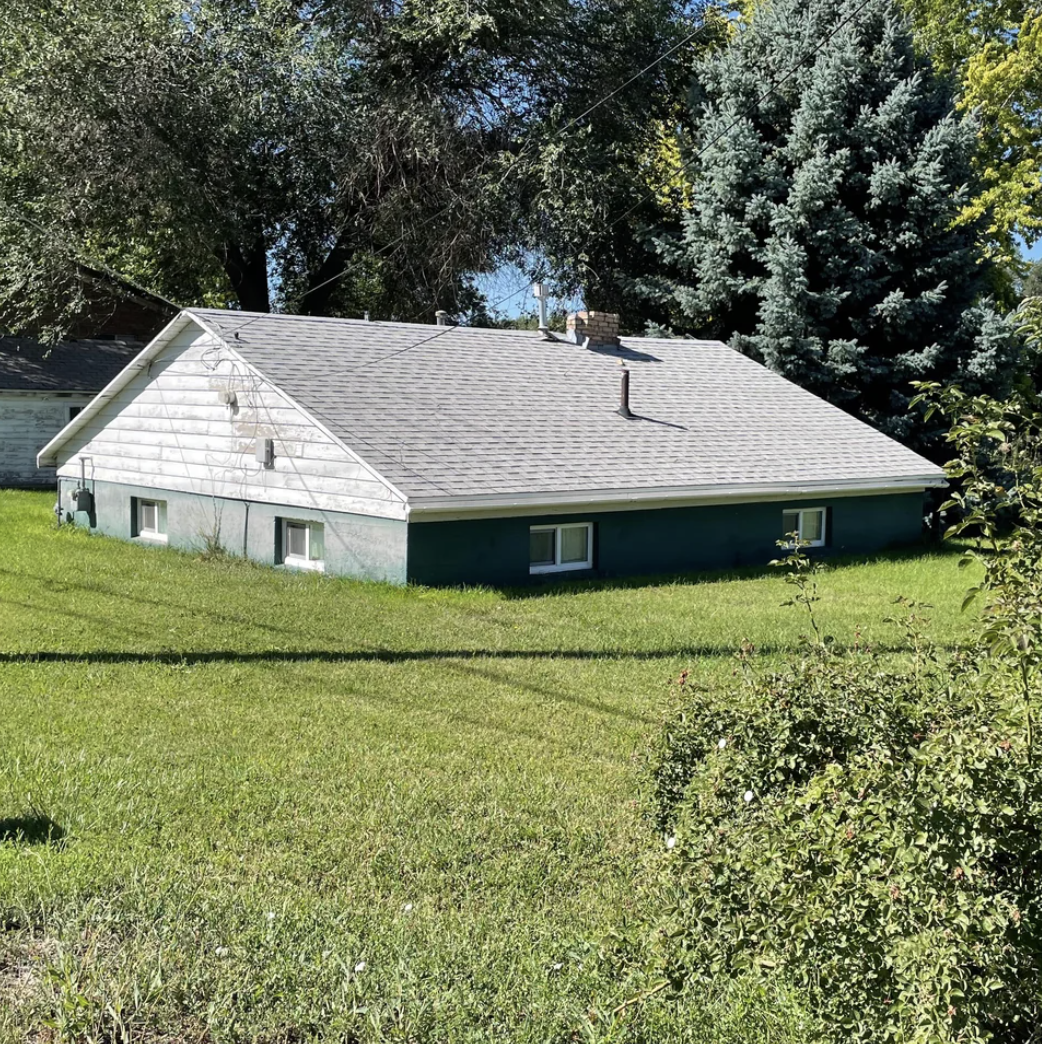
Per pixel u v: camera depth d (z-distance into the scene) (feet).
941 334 82.79
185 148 85.71
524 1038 12.78
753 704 16.94
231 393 54.49
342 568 48.52
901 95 82.38
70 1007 12.49
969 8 105.91
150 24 84.84
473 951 15.10
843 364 81.05
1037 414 14.57
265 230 98.48
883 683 16.93
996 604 12.01
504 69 99.09
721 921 12.57
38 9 85.61
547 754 24.59
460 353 60.59
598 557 51.29
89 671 31.19
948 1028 10.36
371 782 22.49
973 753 11.30
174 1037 12.64
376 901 17.03
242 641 35.58
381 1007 13.19
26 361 105.60
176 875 17.37
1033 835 11.63
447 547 46.32
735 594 46.29
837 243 83.30
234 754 24.02
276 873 17.89
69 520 67.77
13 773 22.20
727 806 15.12
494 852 19.17
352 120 91.66
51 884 16.42
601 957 14.55
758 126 90.12
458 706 28.30
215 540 55.67
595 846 19.49
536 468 49.83
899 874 11.14
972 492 13.61
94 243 97.76
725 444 59.41
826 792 12.38
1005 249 101.65
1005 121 98.99
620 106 98.73
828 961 12.36
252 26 88.53
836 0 87.25
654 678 31.19
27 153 85.15
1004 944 11.12
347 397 51.21
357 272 103.86
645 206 98.68
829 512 60.34
